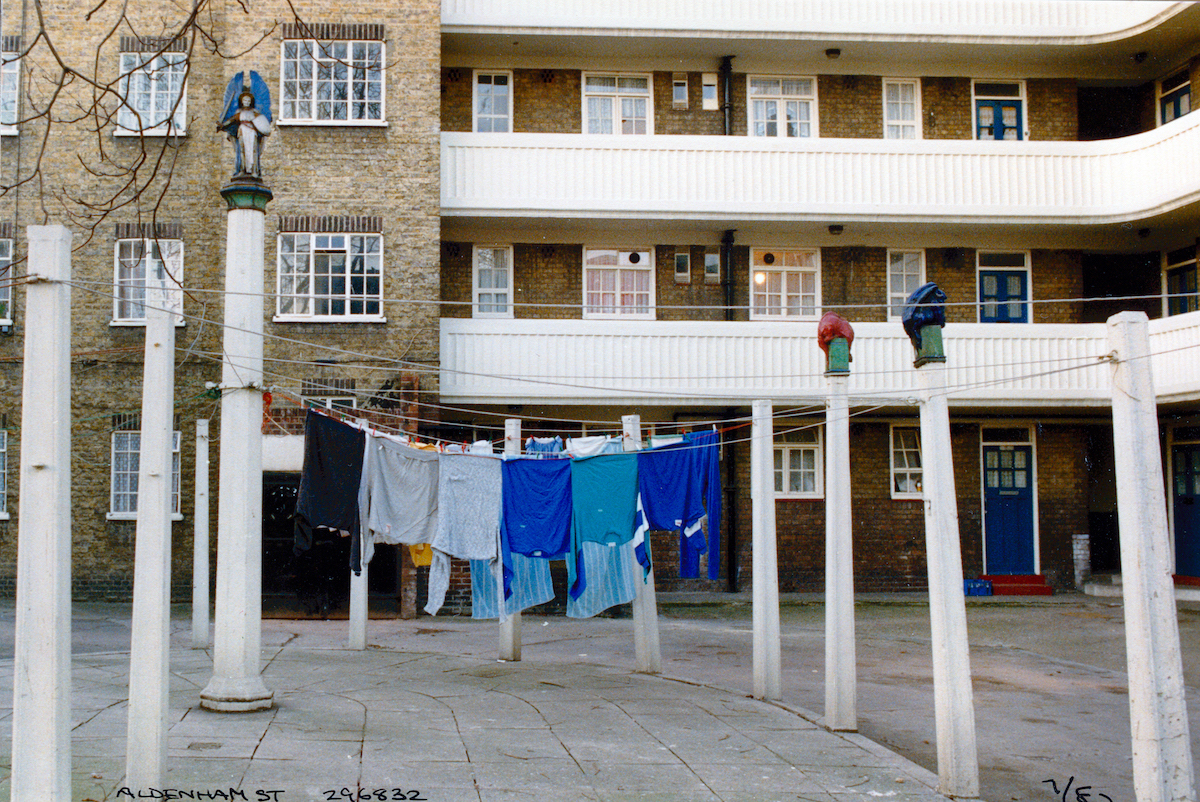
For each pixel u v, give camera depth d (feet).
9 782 21.48
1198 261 66.44
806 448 68.74
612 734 29.17
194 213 60.95
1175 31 63.05
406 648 46.50
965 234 67.97
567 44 65.46
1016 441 70.64
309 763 24.36
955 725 24.39
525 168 62.69
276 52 60.34
